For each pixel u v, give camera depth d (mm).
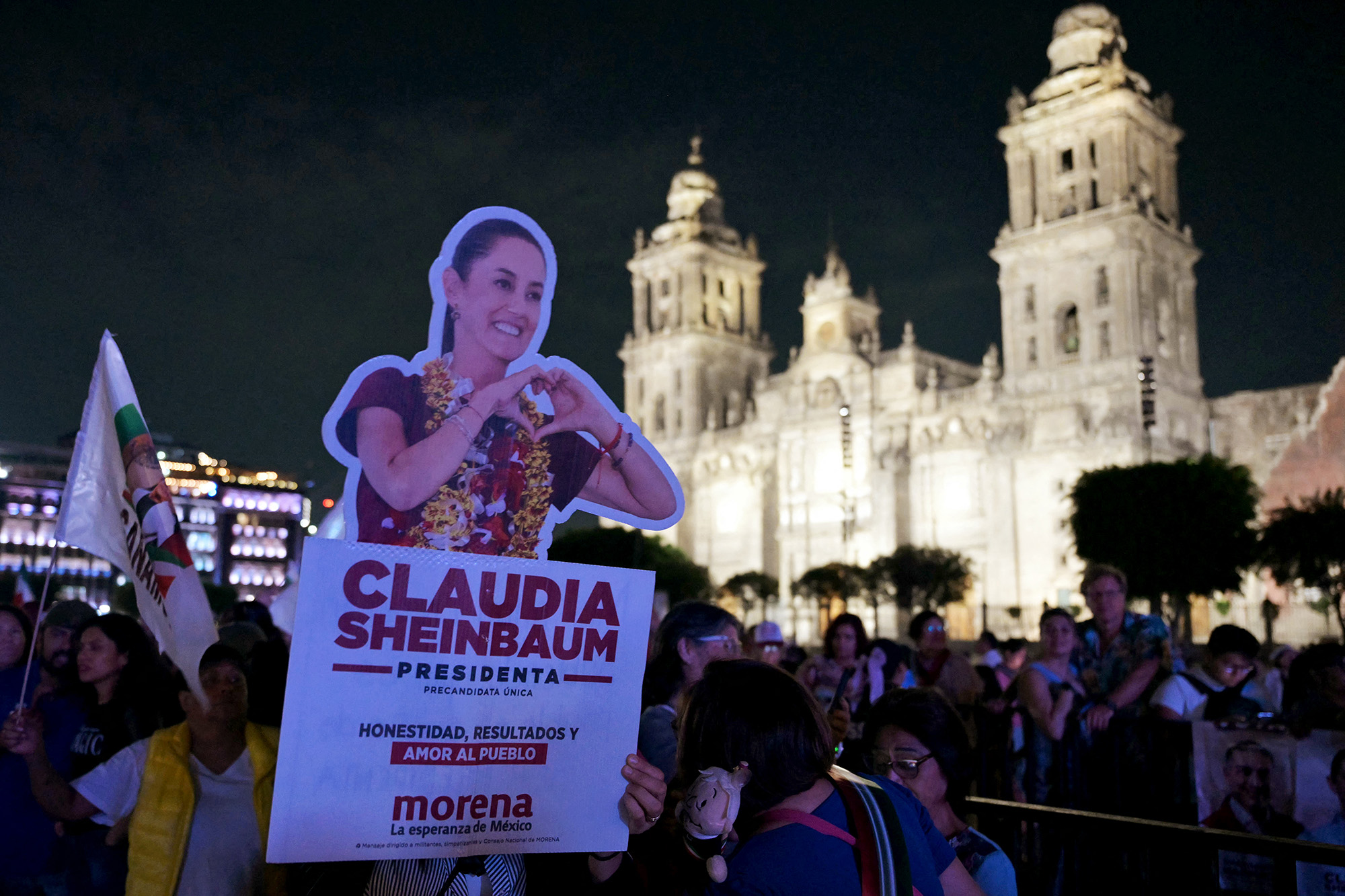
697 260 113062
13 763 7496
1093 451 79688
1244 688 9383
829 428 99250
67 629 7945
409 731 4359
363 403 4852
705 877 4266
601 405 5344
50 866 7344
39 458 81375
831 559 97438
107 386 6250
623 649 4777
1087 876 9203
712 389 112438
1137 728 9336
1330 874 7547
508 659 4551
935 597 79312
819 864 4070
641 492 5383
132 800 6629
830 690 12203
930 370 93875
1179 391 82625
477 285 5098
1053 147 85875
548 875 5746
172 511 6188
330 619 4266
